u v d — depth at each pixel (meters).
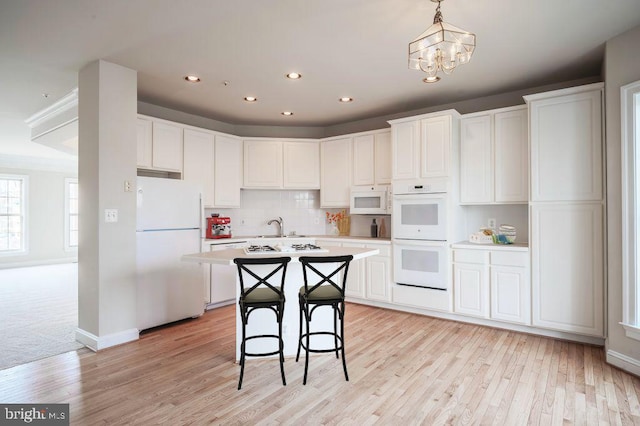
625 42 2.72
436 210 3.92
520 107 3.66
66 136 4.90
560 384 2.48
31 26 2.58
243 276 2.91
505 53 3.07
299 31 2.70
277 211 5.47
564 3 2.34
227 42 2.86
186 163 4.39
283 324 2.98
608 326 2.86
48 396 2.34
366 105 4.53
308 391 2.41
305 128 5.61
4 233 8.20
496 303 3.60
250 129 5.47
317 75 3.56
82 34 2.71
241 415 2.12
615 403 2.23
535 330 3.50
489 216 4.17
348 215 5.30
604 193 3.05
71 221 9.19
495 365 2.79
